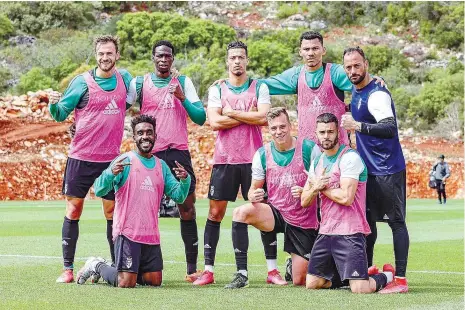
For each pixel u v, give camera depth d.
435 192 46.75
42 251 12.21
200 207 26.83
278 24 81.25
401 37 79.38
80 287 8.34
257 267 10.59
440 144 52.56
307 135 9.45
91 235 15.36
